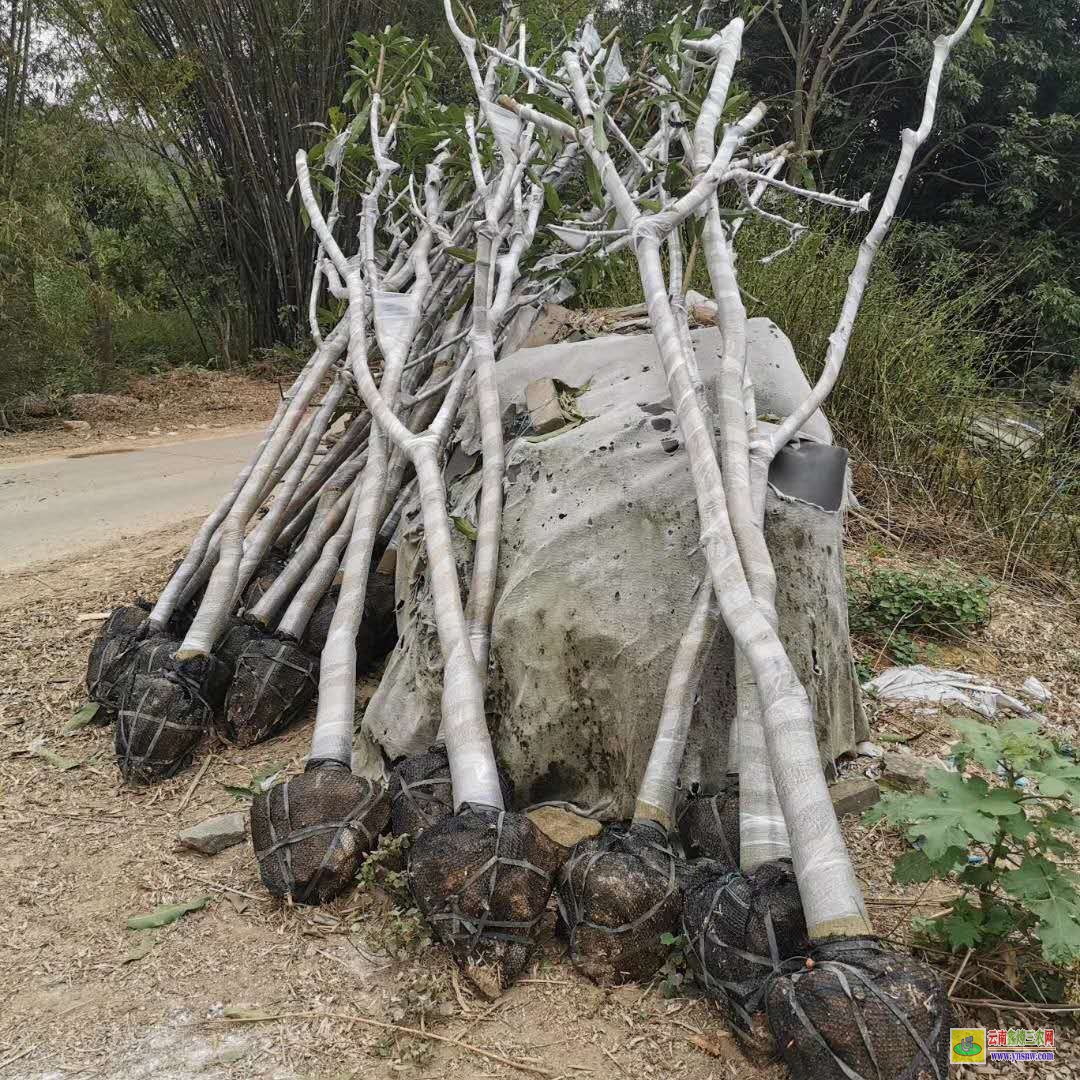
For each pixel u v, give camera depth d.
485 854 2.23
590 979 2.22
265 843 2.56
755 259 5.79
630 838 2.33
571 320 3.97
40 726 3.67
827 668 2.92
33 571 5.43
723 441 2.70
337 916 2.48
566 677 2.77
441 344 4.10
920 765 3.01
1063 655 4.33
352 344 3.53
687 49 3.47
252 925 2.47
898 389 5.81
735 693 2.63
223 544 3.69
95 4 10.92
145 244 14.00
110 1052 2.06
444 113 4.10
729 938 2.03
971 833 1.97
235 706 3.47
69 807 3.11
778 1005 1.84
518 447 3.10
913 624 4.37
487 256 3.35
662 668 2.69
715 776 2.67
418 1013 2.13
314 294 4.22
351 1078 1.97
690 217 3.19
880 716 3.54
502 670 2.83
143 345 14.71
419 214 3.97
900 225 8.05
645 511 2.79
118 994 2.24
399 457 3.74
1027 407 6.89
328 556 3.75
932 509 5.64
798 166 3.83
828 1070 1.77
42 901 2.61
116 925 2.50
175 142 12.66
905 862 2.16
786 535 2.84
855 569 4.84
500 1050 2.04
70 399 10.99
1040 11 13.76
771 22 14.54
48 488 7.45
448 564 2.80
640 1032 2.07
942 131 14.08
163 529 6.19
